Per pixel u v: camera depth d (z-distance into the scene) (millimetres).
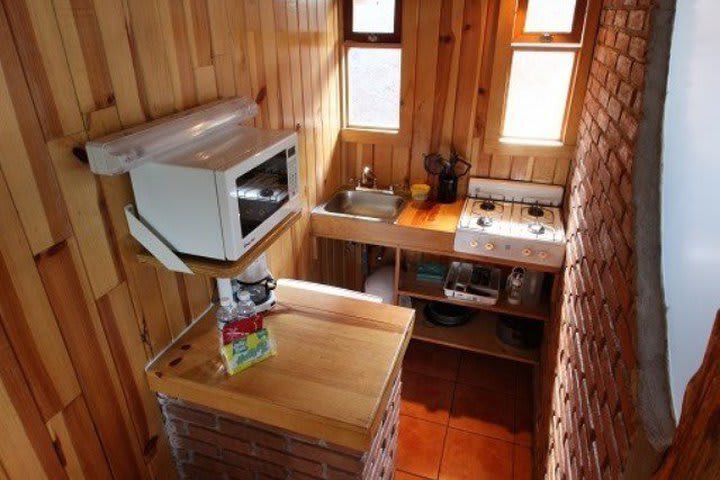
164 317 1611
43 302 1165
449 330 3010
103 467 1429
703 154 914
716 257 843
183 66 1535
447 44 2613
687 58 1037
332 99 2768
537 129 2699
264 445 1615
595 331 1335
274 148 1500
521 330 2824
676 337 878
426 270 3004
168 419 1687
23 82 1047
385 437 1837
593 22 2295
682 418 714
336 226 2715
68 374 1263
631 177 1080
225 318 1672
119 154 1169
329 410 1399
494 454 2492
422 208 2824
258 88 1989
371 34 2705
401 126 2875
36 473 1204
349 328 1744
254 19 1897
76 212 1224
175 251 1423
